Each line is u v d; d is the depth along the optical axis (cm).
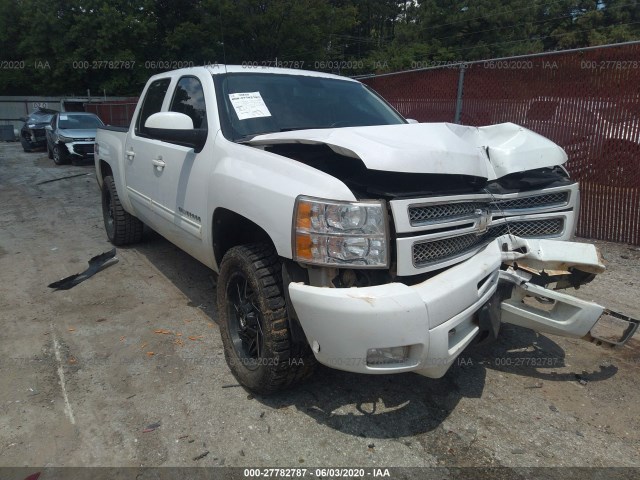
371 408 291
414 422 280
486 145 348
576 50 592
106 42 2789
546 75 627
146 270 520
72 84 3038
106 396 301
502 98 680
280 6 2741
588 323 295
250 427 274
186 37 2741
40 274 511
